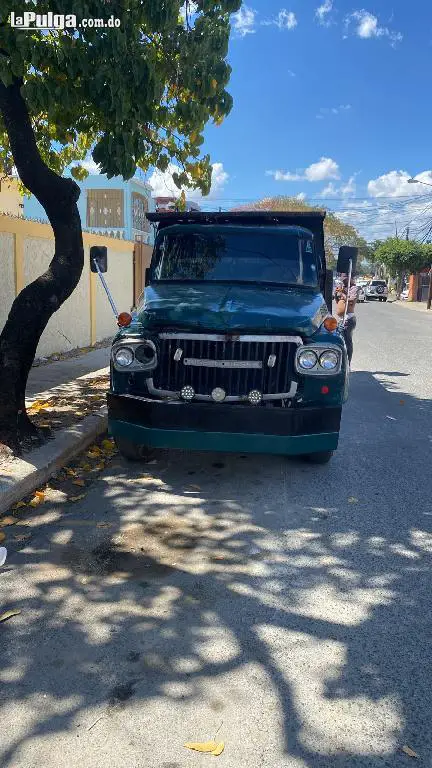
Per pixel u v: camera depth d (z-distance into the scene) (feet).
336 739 8.09
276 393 15.97
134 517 15.14
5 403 18.11
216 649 9.94
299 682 9.17
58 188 18.44
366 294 181.37
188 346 16.06
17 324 18.20
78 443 19.61
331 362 15.94
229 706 8.65
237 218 21.80
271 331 15.71
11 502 15.44
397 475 18.60
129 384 16.96
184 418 16.05
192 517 15.19
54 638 10.20
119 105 16.93
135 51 17.21
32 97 16.62
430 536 14.33
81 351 39.91
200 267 20.65
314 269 20.75
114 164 17.81
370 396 30.76
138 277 55.26
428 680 9.28
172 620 10.74
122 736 8.09
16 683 9.09
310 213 21.24
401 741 8.09
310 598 11.53
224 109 20.03
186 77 18.88
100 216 78.59
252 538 14.06
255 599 11.46
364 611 11.12
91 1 16.08
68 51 16.46
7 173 30.35
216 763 7.66
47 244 34.32
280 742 8.02
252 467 19.02
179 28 18.66
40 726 8.25
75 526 14.53
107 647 9.96
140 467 18.85
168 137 22.71
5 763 7.65
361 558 13.16
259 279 20.16
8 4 15.35
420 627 10.64
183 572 12.44
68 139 23.39
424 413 27.07
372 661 9.70
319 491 17.10
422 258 179.11
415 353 48.24
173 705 8.65
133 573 12.37
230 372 15.93
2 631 10.39
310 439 16.02
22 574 12.27
